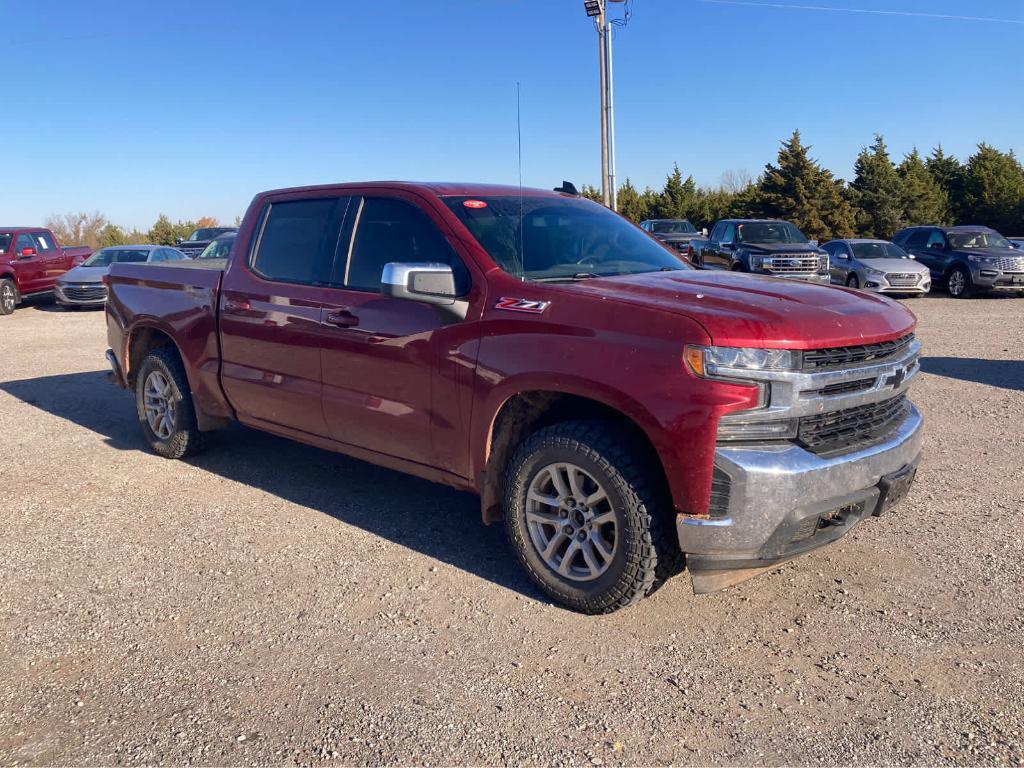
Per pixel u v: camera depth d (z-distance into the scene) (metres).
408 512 4.95
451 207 4.25
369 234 4.54
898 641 3.37
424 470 4.27
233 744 2.75
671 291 3.66
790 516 3.22
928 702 2.94
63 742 2.77
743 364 3.18
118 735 2.80
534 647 3.37
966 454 5.93
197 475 5.69
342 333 4.46
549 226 4.47
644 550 3.39
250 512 4.95
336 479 5.60
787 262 16.77
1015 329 13.26
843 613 3.61
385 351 4.24
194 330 5.50
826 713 2.89
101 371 10.20
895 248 20.03
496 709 2.94
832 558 4.17
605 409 3.73
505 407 3.85
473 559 4.25
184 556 4.30
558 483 3.64
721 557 3.28
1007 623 3.49
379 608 3.71
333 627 3.54
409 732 2.81
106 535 4.59
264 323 4.95
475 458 3.93
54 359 11.25
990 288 19.19
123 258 20.19
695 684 3.09
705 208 53.06
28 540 4.52
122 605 3.75
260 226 5.23
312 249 4.84
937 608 3.63
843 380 3.39
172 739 2.78
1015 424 6.76
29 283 19.20
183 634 3.49
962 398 7.82
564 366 3.50
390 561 4.23
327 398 4.59
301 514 4.92
